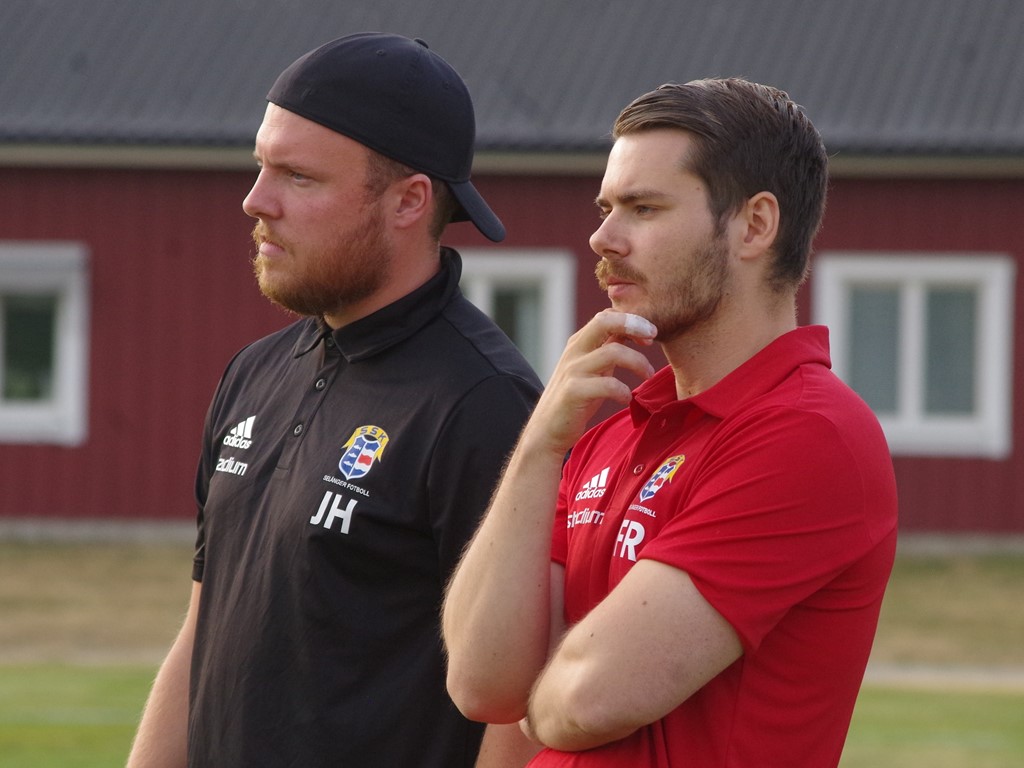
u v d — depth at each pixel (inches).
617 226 347.9
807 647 330.6
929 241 2370.8
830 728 336.5
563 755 344.8
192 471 2410.2
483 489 396.2
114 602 1919.3
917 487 2379.4
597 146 2340.1
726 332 350.9
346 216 412.5
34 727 1162.6
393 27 2576.3
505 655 349.7
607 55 2522.1
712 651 321.7
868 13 2588.6
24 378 2440.9
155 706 452.8
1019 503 2365.9
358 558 400.5
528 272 2394.2
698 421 350.3
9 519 2417.6
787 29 2564.0
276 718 401.4
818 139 361.4
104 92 2455.7
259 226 423.2
